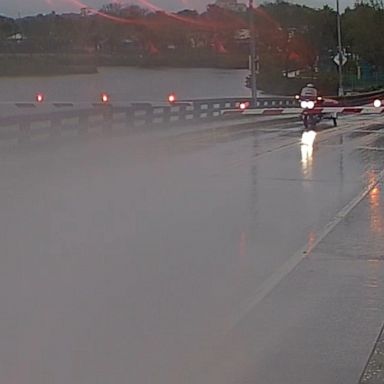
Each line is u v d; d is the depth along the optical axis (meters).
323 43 109.12
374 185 21.08
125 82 85.94
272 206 17.34
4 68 71.75
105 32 82.38
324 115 48.16
